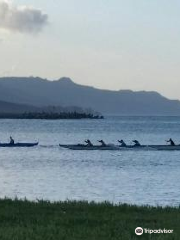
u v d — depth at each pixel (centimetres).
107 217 5541
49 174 15488
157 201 9569
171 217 5650
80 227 5012
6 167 17950
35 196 10325
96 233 4775
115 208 6181
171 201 9569
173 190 11388
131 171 16638
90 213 5775
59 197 10188
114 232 4856
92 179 14000
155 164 19262
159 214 5850
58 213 5753
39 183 12912
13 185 12419
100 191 11225
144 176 14938
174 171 16625
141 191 11188
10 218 5472
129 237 4659
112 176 14925
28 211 5872
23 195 10481
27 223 5172
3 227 4966
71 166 18362
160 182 13212
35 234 4684
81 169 17288
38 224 5153
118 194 10725
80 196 10388
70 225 5131
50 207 6166
